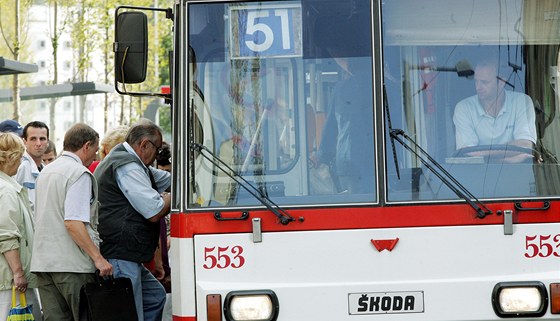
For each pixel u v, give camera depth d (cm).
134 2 5197
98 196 1819
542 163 1460
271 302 1406
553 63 1488
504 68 1480
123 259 1791
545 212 1424
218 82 1480
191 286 1428
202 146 1461
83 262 1764
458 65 1476
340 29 1476
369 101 1462
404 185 1438
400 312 1410
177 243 1446
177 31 1505
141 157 1836
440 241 1419
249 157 1461
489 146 1459
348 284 1410
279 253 1420
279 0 1485
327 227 1422
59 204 1761
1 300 1847
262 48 1484
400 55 1471
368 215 1425
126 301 1725
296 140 1462
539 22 1490
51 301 1800
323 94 1470
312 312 1409
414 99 1465
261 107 1473
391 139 1449
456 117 1464
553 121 1479
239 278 1420
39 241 1767
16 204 1845
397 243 1420
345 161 1450
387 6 1477
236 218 1426
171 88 1533
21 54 5312
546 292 1405
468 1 1482
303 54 1477
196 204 1444
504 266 1416
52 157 2512
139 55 1538
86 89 4050
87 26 5031
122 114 6153
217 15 1490
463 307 1408
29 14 5256
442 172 1441
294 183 1449
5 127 2369
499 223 1420
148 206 1775
